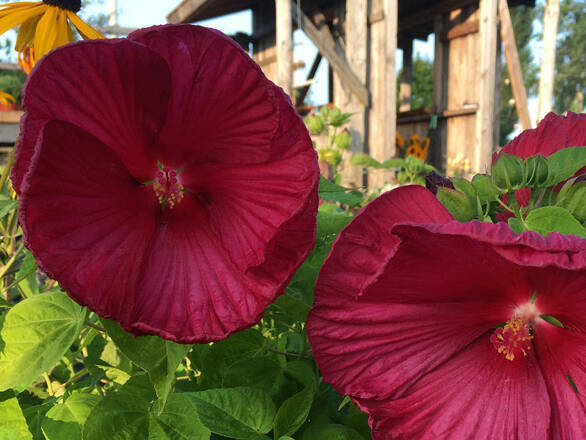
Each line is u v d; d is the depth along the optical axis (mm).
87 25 692
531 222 309
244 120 274
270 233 276
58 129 246
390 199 278
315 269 373
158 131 288
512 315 297
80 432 333
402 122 4609
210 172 298
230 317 274
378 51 3152
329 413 389
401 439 284
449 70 4152
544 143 413
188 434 313
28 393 458
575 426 280
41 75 243
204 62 266
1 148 1896
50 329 316
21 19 650
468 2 3887
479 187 368
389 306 285
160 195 304
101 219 271
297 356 400
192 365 424
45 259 244
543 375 296
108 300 261
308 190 263
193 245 294
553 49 3719
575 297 262
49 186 245
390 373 286
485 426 285
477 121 3754
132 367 427
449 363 297
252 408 328
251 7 4742
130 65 256
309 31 3025
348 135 1224
